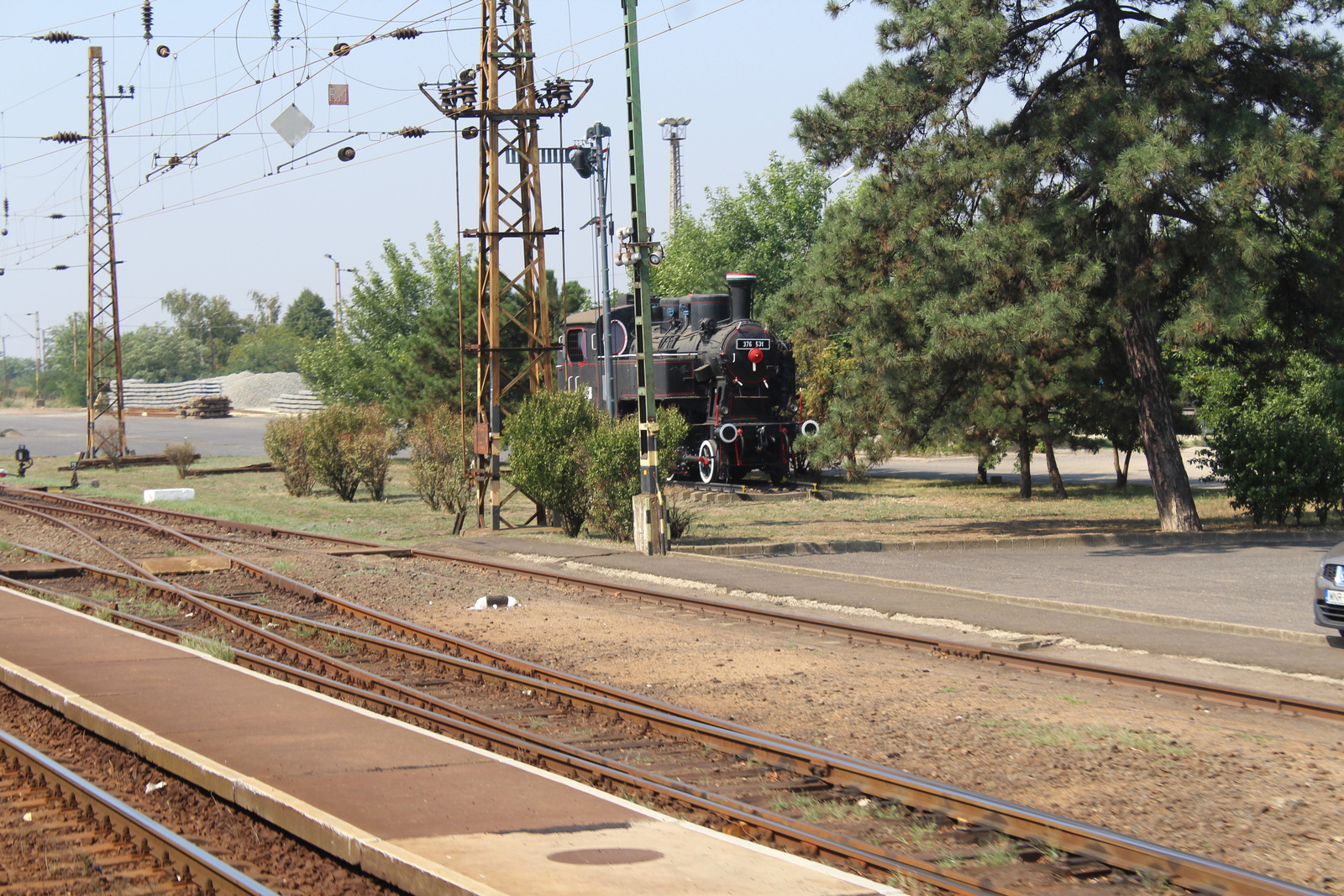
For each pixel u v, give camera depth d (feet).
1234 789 23.30
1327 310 71.26
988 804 21.26
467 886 16.47
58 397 526.57
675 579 56.39
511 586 54.34
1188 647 39.11
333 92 63.87
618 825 19.71
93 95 156.66
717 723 27.96
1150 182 62.80
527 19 80.28
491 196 80.18
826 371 126.82
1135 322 73.87
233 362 543.39
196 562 61.57
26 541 75.66
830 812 22.22
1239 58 69.56
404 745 25.00
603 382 122.31
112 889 18.43
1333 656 37.55
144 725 26.50
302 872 19.01
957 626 43.91
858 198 73.36
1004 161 67.46
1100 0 72.33
